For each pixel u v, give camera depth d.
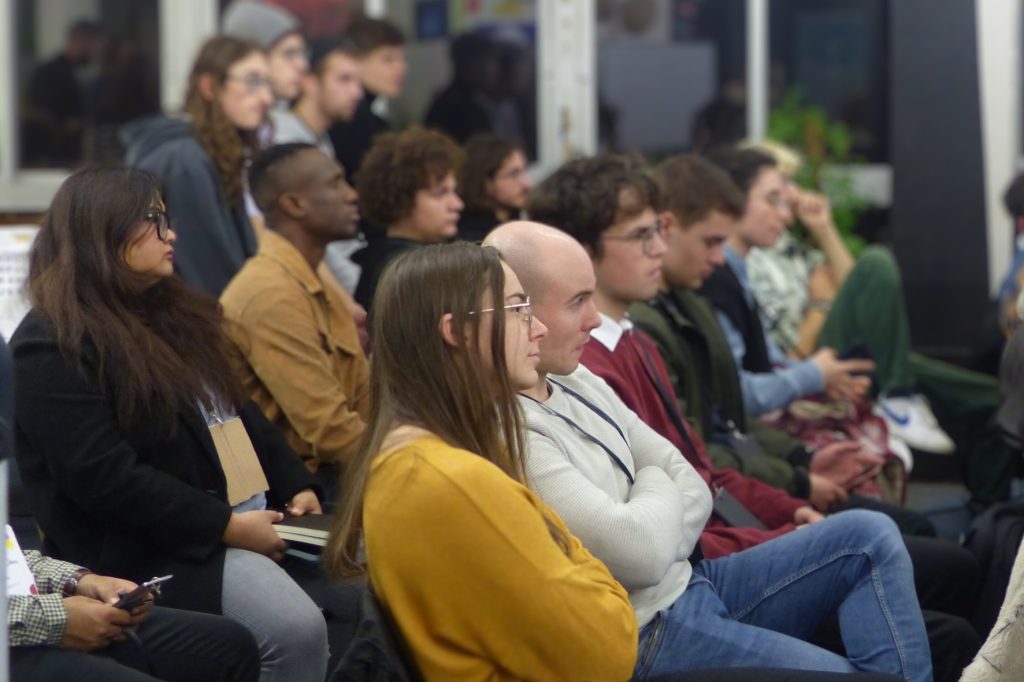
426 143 6.01
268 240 5.33
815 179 9.81
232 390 4.63
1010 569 5.30
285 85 7.88
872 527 4.28
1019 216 7.90
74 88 10.05
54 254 4.35
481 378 3.40
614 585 3.46
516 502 3.27
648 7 10.40
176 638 4.01
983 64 9.79
